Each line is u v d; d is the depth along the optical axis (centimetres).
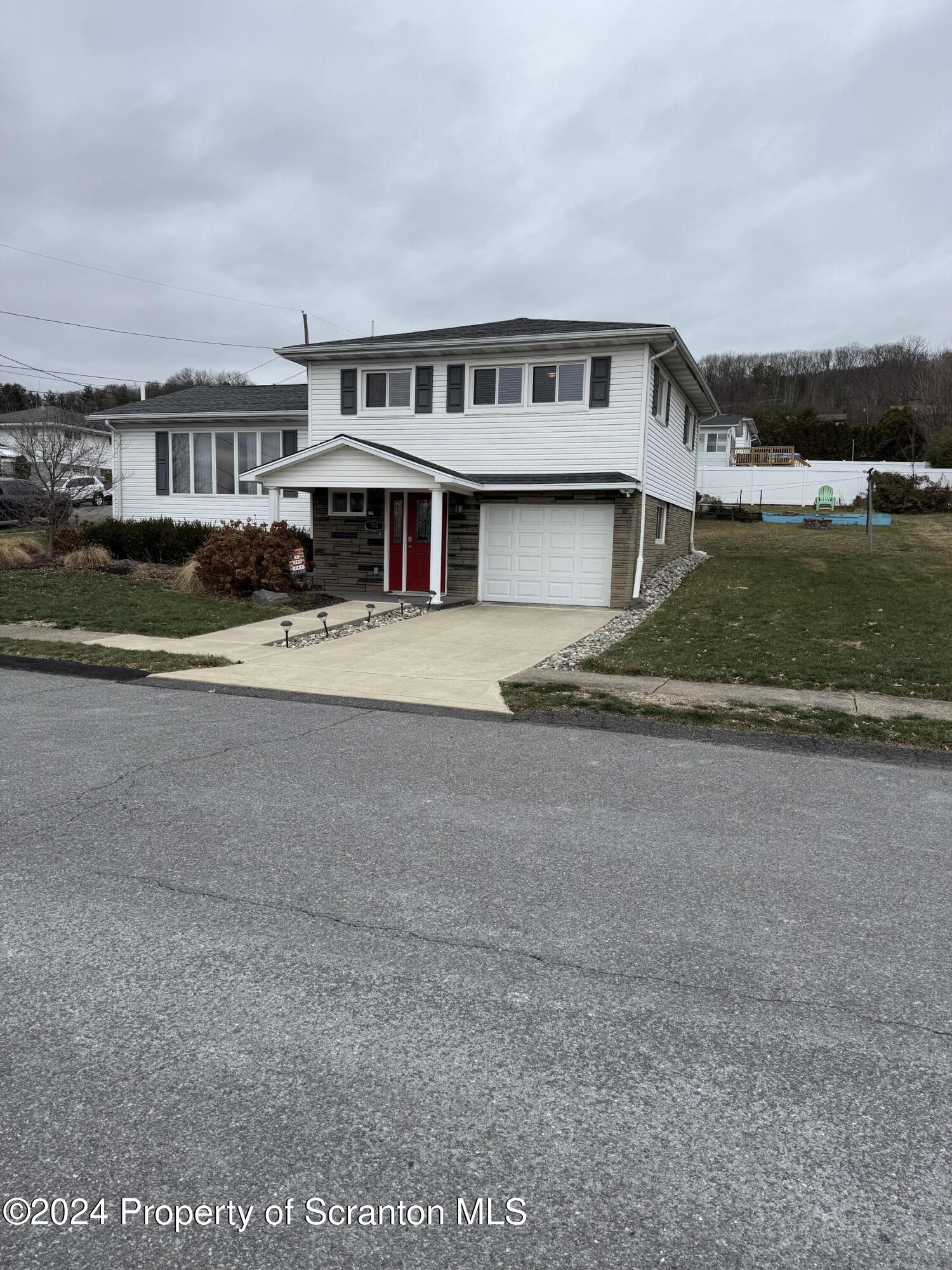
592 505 1598
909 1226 208
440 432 1712
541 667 1028
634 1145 234
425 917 370
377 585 1777
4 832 462
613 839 471
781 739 714
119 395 5203
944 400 5434
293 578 1673
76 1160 226
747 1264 197
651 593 1644
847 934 362
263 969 323
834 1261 198
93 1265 196
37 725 722
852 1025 294
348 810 509
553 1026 290
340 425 1791
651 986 317
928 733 729
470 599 1677
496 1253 199
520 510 1650
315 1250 200
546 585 1644
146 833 464
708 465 4491
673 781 591
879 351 8606
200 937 348
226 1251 200
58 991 306
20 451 2175
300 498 2045
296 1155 229
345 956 334
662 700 847
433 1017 293
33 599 1455
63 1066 264
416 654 1105
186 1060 268
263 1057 270
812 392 8606
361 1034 283
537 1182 221
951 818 525
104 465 3275
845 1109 251
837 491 3869
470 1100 251
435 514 1540
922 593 1533
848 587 1605
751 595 1556
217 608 1466
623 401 1586
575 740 707
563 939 353
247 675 962
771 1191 219
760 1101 253
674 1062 271
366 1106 248
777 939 356
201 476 2122
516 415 1659
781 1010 303
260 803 520
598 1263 197
